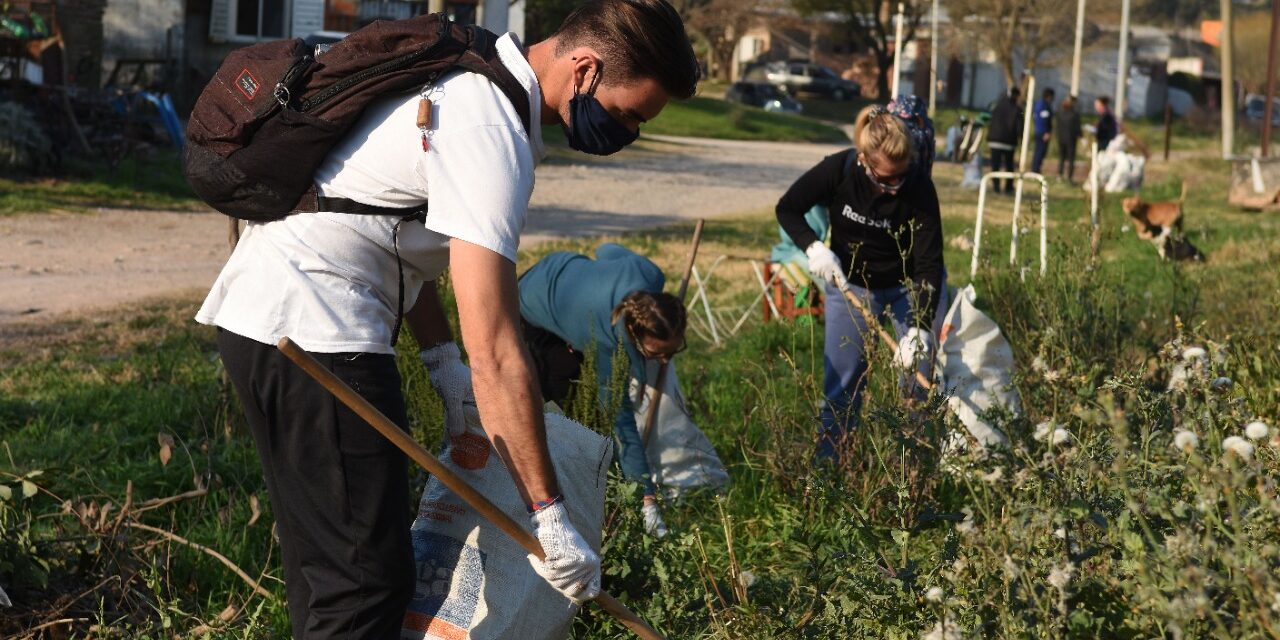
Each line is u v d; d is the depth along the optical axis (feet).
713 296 34.17
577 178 76.02
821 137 141.18
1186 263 35.94
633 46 8.46
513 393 8.09
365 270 8.49
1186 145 136.67
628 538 12.00
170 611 11.57
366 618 8.79
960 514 10.22
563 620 9.47
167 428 18.10
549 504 8.48
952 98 189.78
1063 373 13.73
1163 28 201.36
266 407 8.54
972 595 8.68
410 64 8.27
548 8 123.03
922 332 16.35
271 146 8.27
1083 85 185.06
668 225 54.34
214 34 93.91
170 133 68.74
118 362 23.62
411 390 12.39
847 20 197.77
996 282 24.76
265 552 13.97
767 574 13.10
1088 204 37.91
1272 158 62.90
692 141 121.90
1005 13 173.99
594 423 13.69
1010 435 11.83
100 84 85.87
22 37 64.34
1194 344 14.07
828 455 16.16
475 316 8.02
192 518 14.73
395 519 8.73
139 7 90.89
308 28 95.40
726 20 200.34
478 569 9.39
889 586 9.58
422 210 8.46
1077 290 18.63
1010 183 77.41
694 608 11.12
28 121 55.11
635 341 14.99
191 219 49.98
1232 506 7.54
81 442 17.83
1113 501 9.01
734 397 20.47
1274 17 61.62
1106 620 8.07
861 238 16.96
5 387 21.65
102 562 12.80
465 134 8.13
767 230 53.36
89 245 41.93
